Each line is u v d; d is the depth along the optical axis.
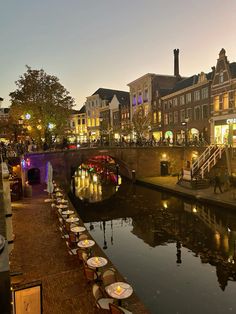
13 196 21.08
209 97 39.50
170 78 55.28
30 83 32.88
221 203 20.95
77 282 9.29
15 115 33.06
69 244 12.08
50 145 34.62
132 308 7.89
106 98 71.50
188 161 35.09
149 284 11.75
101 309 7.74
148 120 51.69
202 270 12.97
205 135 40.44
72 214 16.27
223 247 15.69
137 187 34.44
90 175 50.59
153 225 20.03
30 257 11.20
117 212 23.94
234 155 27.55
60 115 34.00
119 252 15.41
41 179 29.61
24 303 4.58
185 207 24.39
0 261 2.44
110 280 8.39
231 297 10.71
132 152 37.62
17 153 26.05
